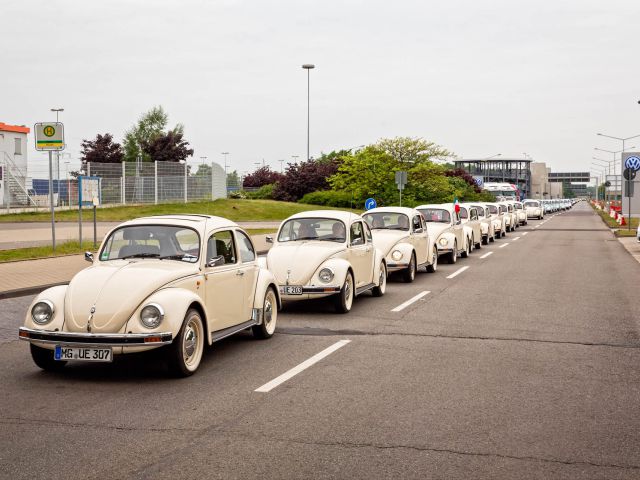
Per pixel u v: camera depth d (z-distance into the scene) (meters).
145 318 7.33
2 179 43.72
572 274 19.14
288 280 11.92
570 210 109.06
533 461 5.22
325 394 7.07
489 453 5.38
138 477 4.85
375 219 17.97
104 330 7.27
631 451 5.46
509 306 13.33
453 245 22.09
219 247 8.91
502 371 8.14
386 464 5.12
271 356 8.89
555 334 10.50
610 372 8.13
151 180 43.59
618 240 34.00
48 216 38.94
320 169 61.19
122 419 6.22
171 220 8.75
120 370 8.16
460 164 144.62
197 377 7.79
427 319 11.82
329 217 13.10
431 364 8.48
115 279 7.66
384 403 6.75
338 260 12.27
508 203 44.12
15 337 10.22
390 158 42.78
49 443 5.57
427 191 43.00
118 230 8.70
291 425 6.05
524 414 6.43
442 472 4.98
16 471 4.96
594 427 6.05
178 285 7.85
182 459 5.21
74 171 44.25
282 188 61.88
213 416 6.32
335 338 10.12
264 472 4.95
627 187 39.53
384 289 15.05
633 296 14.79
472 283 17.09
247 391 7.19
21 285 14.49
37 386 7.41
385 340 9.98
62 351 7.37
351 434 5.81
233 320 9.12
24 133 50.50
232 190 67.38
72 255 20.72
